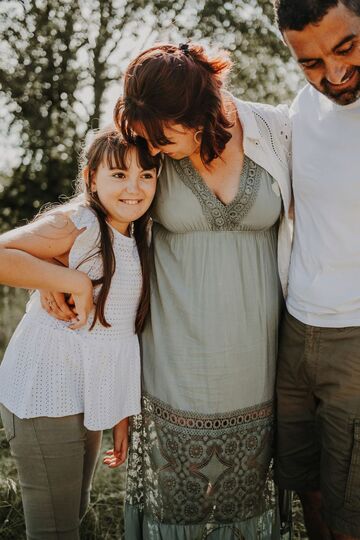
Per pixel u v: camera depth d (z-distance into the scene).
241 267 2.01
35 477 1.95
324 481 2.10
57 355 1.90
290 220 2.10
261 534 2.22
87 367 1.91
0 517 2.68
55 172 6.21
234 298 2.00
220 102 1.86
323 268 1.95
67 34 6.11
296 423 2.16
